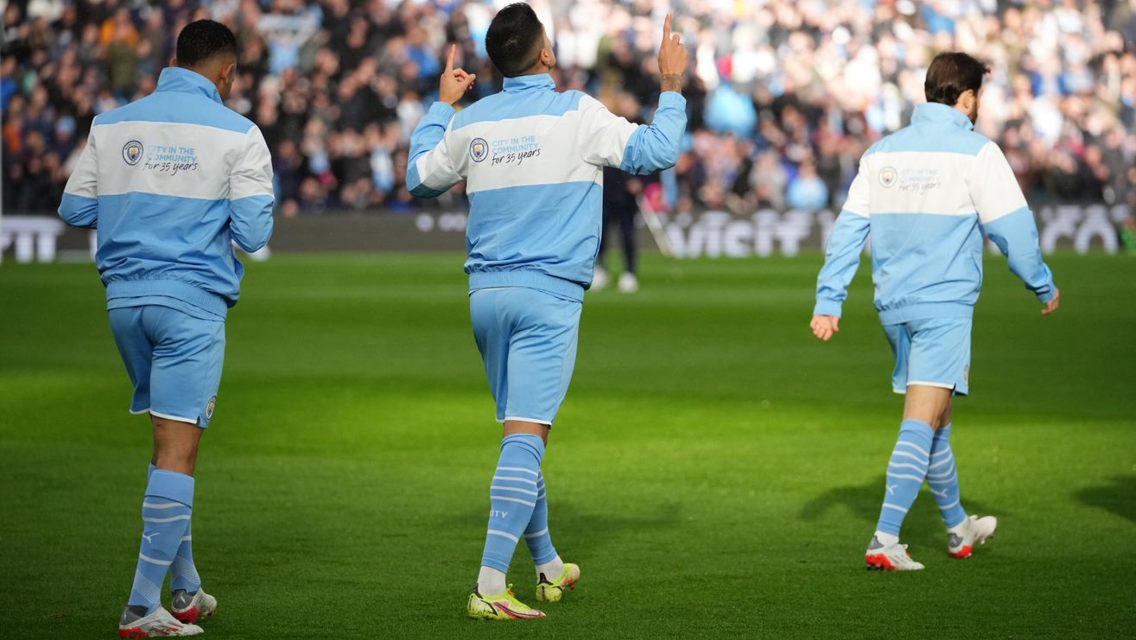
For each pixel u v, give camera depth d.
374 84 38.53
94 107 37.09
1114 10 46.19
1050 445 10.89
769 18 42.81
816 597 6.79
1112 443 10.97
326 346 17.41
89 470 9.89
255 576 7.16
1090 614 6.48
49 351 16.89
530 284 6.36
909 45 43.81
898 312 7.45
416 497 9.09
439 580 7.09
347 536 8.03
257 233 6.28
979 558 7.58
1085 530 8.20
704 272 31.41
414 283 27.31
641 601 6.73
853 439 11.21
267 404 12.92
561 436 11.37
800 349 17.23
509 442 6.41
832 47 43.22
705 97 41.59
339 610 6.55
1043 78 44.34
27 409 12.57
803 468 10.08
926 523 8.46
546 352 6.39
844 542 7.96
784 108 42.16
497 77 38.97
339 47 39.44
